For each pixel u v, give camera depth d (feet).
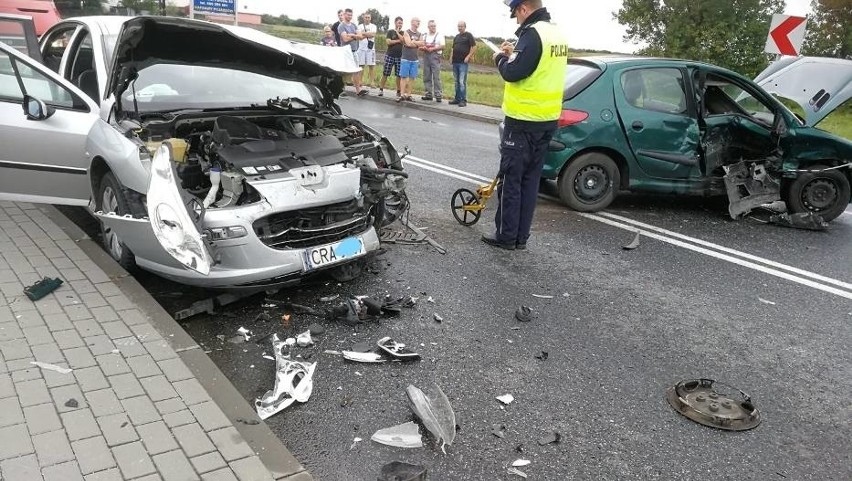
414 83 72.38
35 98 16.37
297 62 17.20
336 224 14.89
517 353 13.84
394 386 12.25
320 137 16.67
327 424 11.01
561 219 23.76
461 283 17.26
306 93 19.42
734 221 25.00
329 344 13.58
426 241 20.15
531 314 15.72
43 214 18.25
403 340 13.98
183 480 8.81
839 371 13.98
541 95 18.52
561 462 10.49
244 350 13.16
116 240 16.05
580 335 14.87
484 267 18.53
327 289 16.17
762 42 76.33
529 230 20.29
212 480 8.87
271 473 9.18
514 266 18.79
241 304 15.06
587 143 23.67
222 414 10.29
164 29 15.43
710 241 22.35
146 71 17.03
